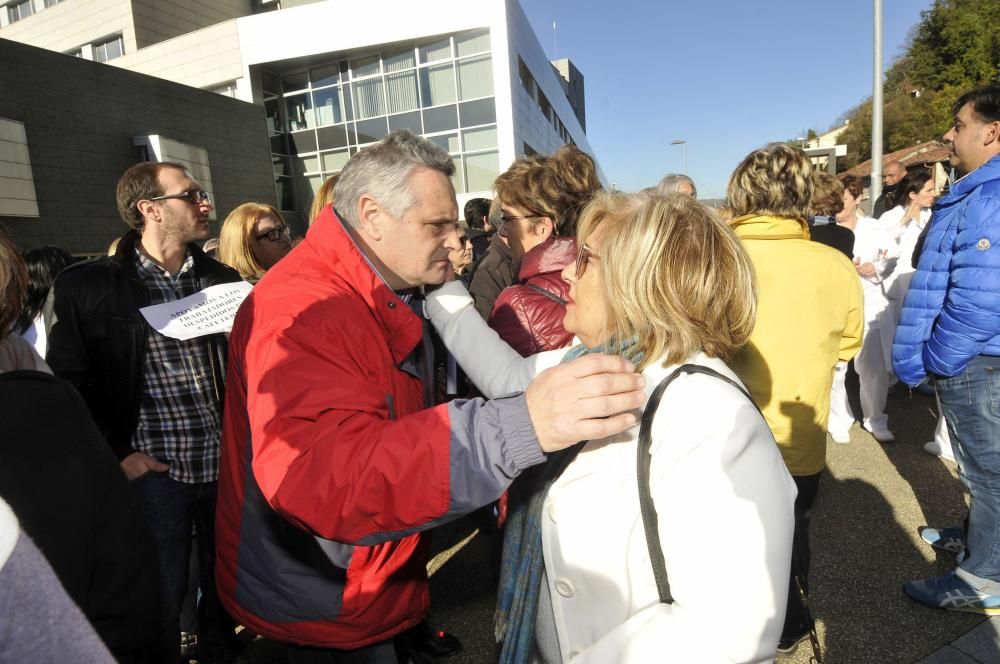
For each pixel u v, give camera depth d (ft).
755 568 2.59
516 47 51.34
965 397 6.38
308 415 3.06
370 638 4.21
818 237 10.09
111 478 2.90
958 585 6.97
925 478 10.48
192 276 7.24
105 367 6.22
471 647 7.27
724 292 3.05
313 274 3.90
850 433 13.01
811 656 6.52
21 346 4.23
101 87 37.01
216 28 53.62
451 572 8.98
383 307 4.05
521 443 2.65
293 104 54.75
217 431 6.81
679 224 3.05
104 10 62.69
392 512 2.76
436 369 6.71
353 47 50.21
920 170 13.69
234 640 7.23
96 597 2.81
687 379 2.95
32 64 33.01
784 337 5.66
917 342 6.63
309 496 2.83
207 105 45.21
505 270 8.54
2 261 3.05
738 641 2.56
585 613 3.08
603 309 3.57
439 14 47.88
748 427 2.77
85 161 35.86
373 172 4.10
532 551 3.30
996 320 5.92
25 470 2.45
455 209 4.34
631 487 2.96
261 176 50.31
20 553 1.56
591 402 2.56
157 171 6.67
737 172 6.05
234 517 4.21
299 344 3.36
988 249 5.81
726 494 2.65
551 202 6.25
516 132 50.03
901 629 6.82
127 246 6.63
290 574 3.98
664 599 2.79
